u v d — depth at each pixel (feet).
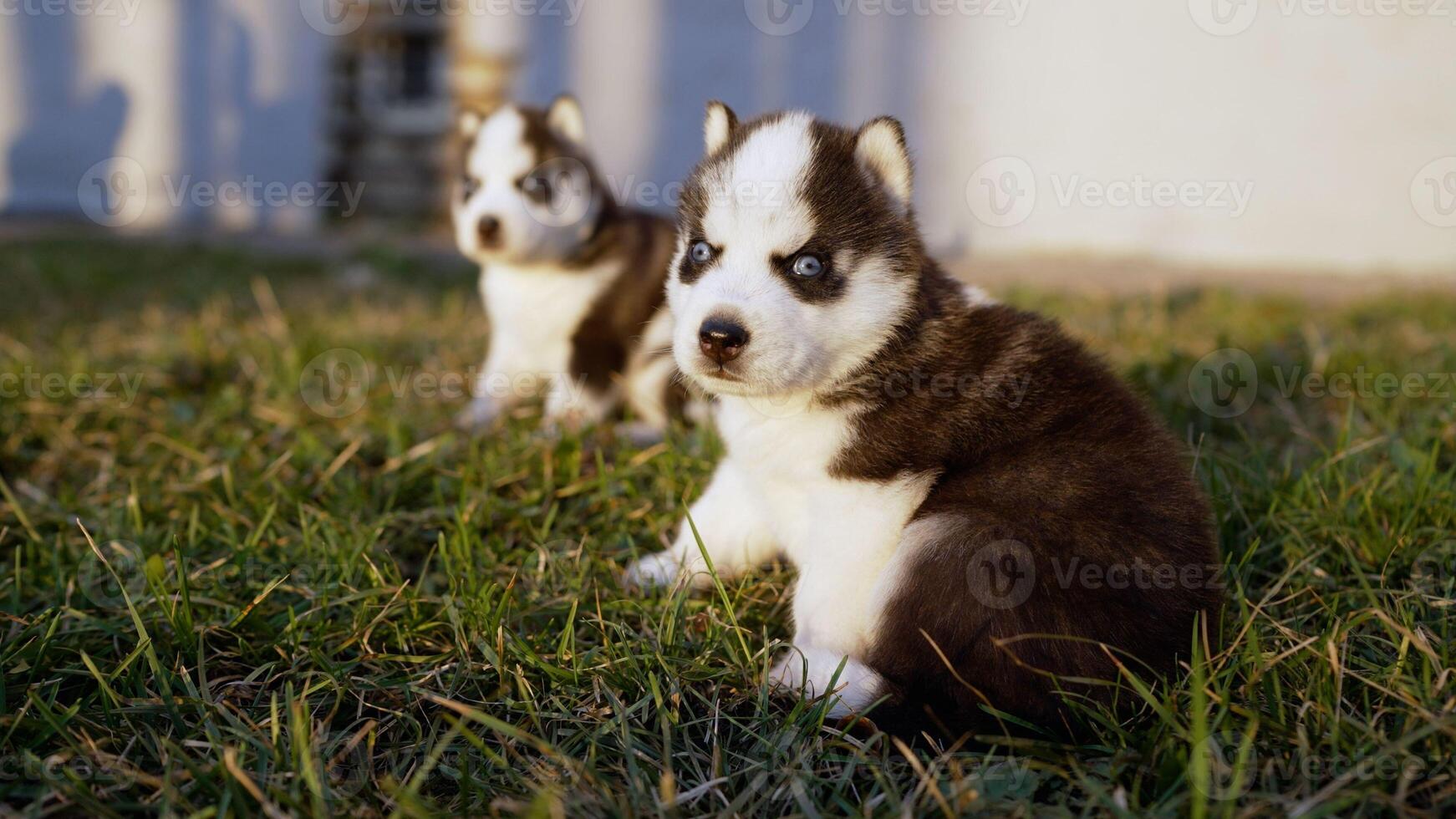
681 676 2.12
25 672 2.08
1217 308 4.33
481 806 1.93
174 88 7.29
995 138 7.29
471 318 4.22
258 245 6.31
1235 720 2.02
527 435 2.79
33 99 7.26
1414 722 1.99
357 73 7.59
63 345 3.34
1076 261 6.91
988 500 2.13
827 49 7.29
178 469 2.71
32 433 2.81
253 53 7.28
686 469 2.67
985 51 7.18
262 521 2.44
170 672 2.11
